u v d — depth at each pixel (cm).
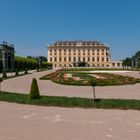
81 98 2164
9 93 2497
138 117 1526
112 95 2505
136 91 2856
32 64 13450
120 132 1186
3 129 1231
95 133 1167
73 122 1387
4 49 9219
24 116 1541
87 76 5834
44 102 2008
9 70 9612
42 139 1073
